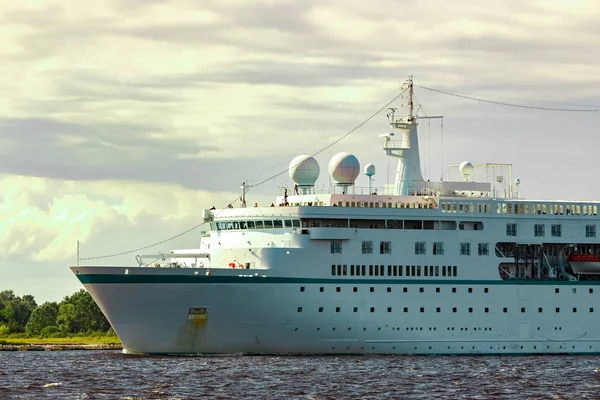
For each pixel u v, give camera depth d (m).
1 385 118.00
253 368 127.94
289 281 138.25
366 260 141.75
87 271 133.88
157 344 137.38
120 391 111.38
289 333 138.88
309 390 111.62
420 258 144.38
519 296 148.38
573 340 150.12
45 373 130.12
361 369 128.25
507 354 147.50
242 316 137.12
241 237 143.88
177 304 135.12
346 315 140.38
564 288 150.38
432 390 113.00
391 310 142.38
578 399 108.56
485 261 147.38
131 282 134.00
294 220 140.88
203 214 148.38
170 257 145.00
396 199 147.38
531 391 113.44
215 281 135.38
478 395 110.31
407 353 143.12
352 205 145.25
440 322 144.62
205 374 122.88
